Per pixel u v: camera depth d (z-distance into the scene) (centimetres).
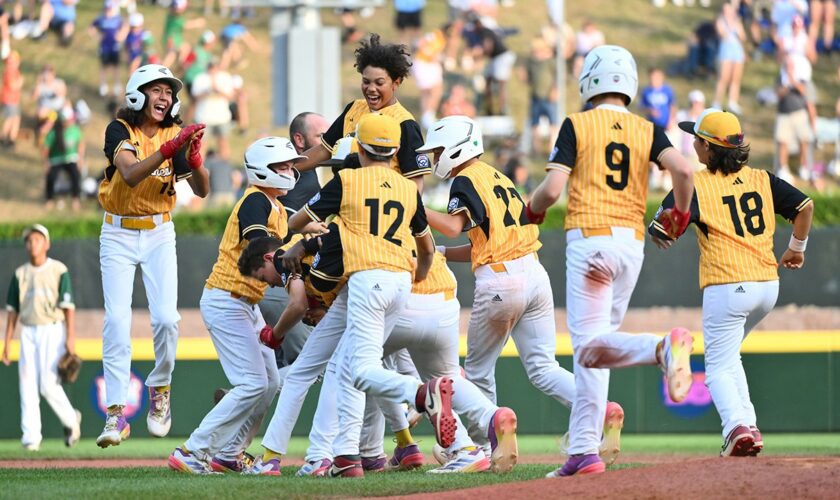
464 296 5438
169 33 8194
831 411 4572
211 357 4550
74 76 8819
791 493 1989
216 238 5603
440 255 2700
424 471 2823
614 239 2244
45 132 8000
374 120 2522
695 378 4562
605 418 2591
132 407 4594
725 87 8394
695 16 9756
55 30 9231
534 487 2120
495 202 2595
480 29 7919
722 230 2773
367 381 2416
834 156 7794
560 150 2269
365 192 2481
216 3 9569
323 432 2670
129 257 2881
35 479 2709
